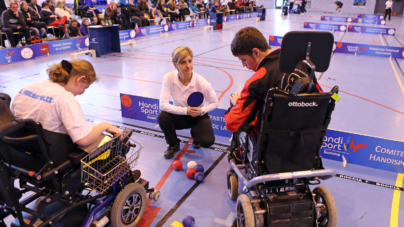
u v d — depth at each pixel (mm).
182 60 2906
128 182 2301
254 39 1857
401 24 20203
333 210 2061
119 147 2109
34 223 1966
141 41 12203
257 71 1857
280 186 2059
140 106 4395
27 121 1546
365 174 3191
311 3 32219
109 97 5527
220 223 2445
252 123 1977
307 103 1717
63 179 1868
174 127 3357
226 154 3602
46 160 1736
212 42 12203
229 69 7855
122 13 12969
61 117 1770
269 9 36375
